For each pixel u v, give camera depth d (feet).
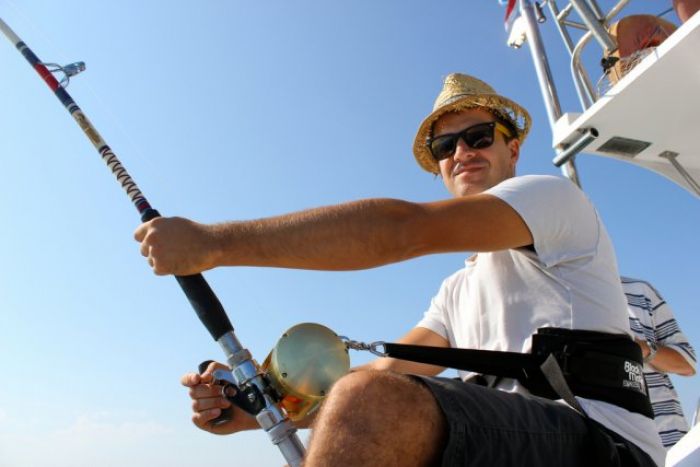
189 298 6.21
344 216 5.37
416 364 7.91
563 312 5.77
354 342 6.06
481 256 6.64
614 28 9.75
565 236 5.92
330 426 4.43
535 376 5.60
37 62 8.41
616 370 5.46
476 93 7.95
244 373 5.97
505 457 4.65
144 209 6.95
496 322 6.21
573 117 10.14
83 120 7.83
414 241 5.43
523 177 6.09
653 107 8.91
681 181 10.13
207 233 5.47
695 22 7.49
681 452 5.73
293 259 5.38
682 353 11.58
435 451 4.51
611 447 4.87
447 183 8.25
